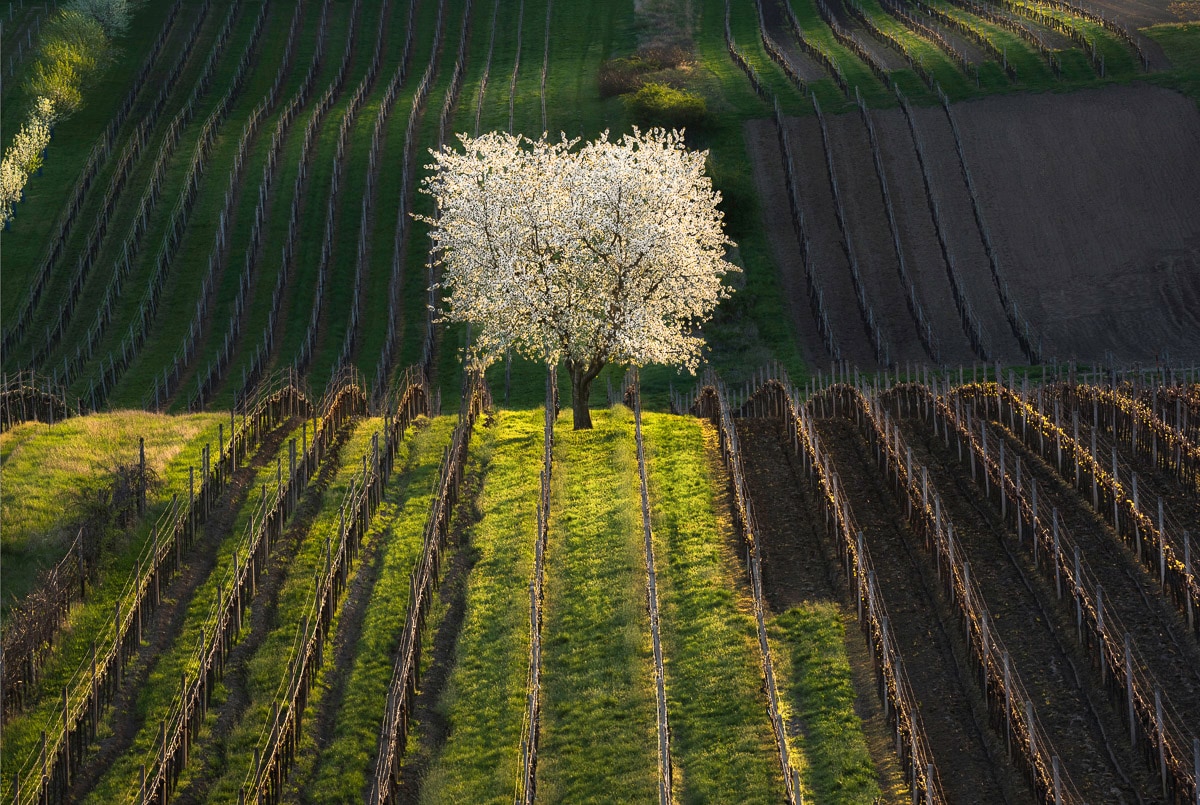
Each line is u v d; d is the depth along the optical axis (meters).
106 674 46.34
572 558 56.28
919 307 118.50
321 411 82.38
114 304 124.94
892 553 52.72
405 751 44.59
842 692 42.62
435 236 75.88
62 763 41.91
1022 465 61.81
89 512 59.16
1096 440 63.09
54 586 50.16
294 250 133.00
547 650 49.19
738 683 44.34
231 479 65.25
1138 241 124.81
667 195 72.88
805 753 39.97
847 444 67.94
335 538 59.34
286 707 46.06
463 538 60.50
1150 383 81.12
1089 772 36.78
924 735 39.72
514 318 72.56
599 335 73.12
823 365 110.88
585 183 71.88
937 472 62.06
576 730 43.91
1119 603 45.97
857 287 122.88
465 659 49.69
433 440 74.44
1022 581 48.56
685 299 75.94
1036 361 107.12
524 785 39.62
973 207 133.00
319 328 119.56
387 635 51.81
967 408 64.88
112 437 72.19
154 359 115.19
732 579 52.00
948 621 46.03
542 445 72.25
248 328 119.75
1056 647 43.59
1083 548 50.84
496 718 45.56
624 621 50.06
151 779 42.50
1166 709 39.31
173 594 54.12
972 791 36.72
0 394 77.25
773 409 76.00
